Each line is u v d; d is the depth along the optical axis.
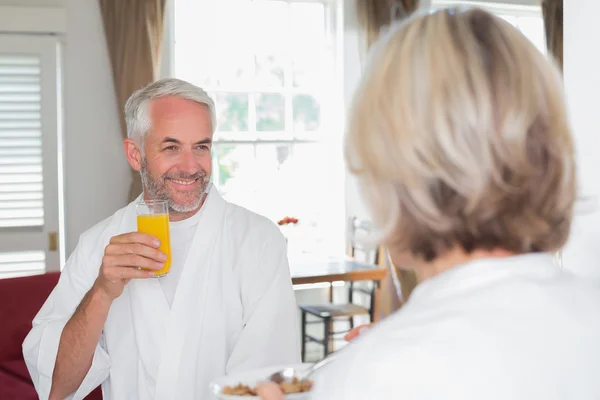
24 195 4.36
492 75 0.64
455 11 0.69
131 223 1.84
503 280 0.66
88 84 4.62
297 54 5.29
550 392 0.62
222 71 5.13
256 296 1.75
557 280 0.69
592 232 2.04
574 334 0.65
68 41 4.57
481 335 0.63
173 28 4.93
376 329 0.67
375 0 5.13
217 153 5.14
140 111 1.73
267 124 5.25
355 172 0.69
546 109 0.66
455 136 0.63
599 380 0.65
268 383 0.93
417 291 0.69
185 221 1.80
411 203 0.67
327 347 4.49
